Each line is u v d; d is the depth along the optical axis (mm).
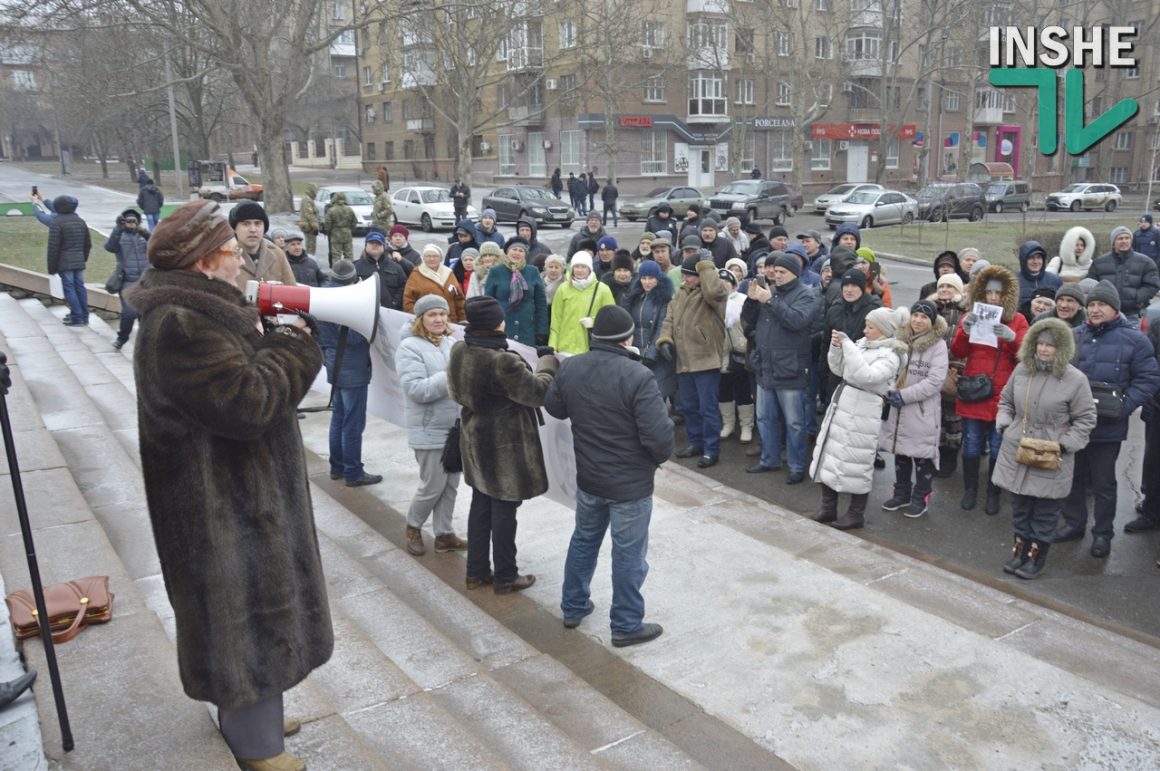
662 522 6285
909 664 4324
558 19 41156
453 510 6125
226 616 2334
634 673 4305
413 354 5461
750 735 3787
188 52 45156
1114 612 5301
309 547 2551
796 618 4812
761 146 50250
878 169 41531
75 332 12047
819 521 6648
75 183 52094
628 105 45094
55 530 4426
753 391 8766
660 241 9477
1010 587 5641
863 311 7371
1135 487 7527
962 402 6930
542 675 4156
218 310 2254
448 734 3244
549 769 3254
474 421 4949
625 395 4352
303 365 2416
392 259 9656
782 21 39562
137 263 10883
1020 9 38906
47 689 2977
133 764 2584
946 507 7090
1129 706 3953
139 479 5754
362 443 8062
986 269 6828
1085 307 6555
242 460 2354
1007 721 3850
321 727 3051
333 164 69938
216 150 73125
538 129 48438
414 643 4238
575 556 4719
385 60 42906
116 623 3461
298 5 35812
